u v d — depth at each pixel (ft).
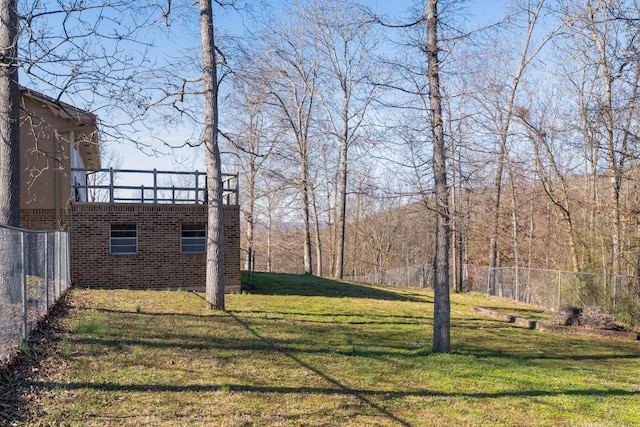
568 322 57.57
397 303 66.18
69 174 58.75
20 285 27.20
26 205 57.52
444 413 23.90
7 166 39.78
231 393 24.31
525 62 90.89
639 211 67.87
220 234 48.75
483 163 36.11
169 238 62.08
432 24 35.65
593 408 26.05
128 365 27.02
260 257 197.88
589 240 78.64
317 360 31.78
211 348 32.48
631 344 50.55
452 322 55.62
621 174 68.44
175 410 21.54
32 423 18.70
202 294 57.57
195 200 63.31
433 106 35.81
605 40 70.59
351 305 60.03
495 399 26.50
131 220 60.85
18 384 22.09
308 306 56.03
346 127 116.67
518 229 123.34
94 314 39.75
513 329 54.60
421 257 176.65
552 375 32.89
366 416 22.79
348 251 206.18
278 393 24.93
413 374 30.19
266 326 41.68
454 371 31.50
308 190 116.78
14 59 33.73
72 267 58.90
